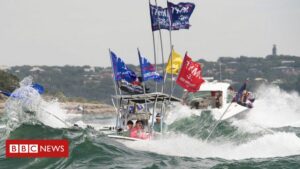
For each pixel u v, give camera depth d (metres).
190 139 77.44
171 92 77.50
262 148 74.38
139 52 75.19
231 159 67.69
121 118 77.88
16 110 73.38
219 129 94.62
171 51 79.50
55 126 76.12
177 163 63.56
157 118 82.50
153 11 81.31
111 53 75.50
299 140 77.31
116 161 62.44
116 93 76.81
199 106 121.88
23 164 60.59
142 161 63.47
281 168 60.75
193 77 74.31
